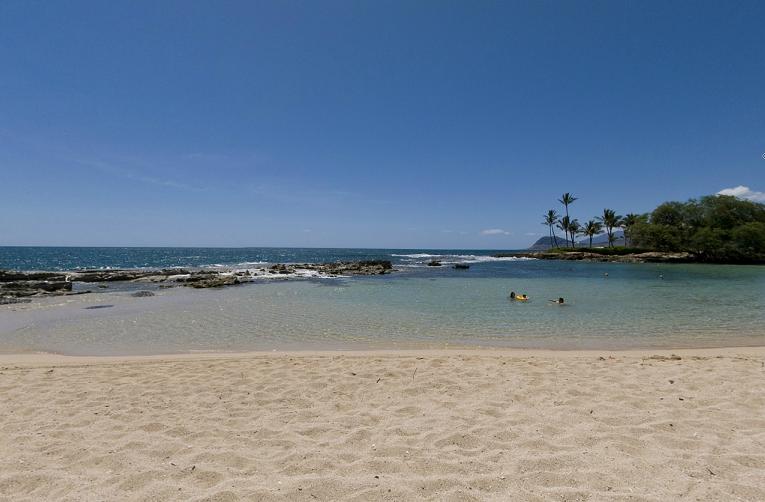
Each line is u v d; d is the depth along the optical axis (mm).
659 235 60938
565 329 11984
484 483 3365
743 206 59188
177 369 7352
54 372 7184
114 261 65312
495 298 19562
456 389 6051
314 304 17578
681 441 4129
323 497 3172
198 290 23406
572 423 4660
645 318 13734
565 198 84812
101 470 3643
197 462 3791
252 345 10156
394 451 3980
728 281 28797
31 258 72125
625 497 3121
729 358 8000
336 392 5969
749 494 3148
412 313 15016
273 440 4285
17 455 3949
